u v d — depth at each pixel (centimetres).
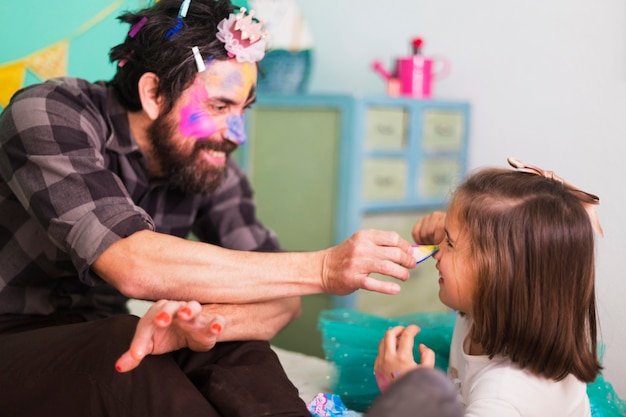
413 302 227
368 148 215
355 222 215
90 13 198
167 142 131
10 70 192
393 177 221
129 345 105
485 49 208
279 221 232
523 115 189
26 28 194
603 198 149
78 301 136
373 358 140
